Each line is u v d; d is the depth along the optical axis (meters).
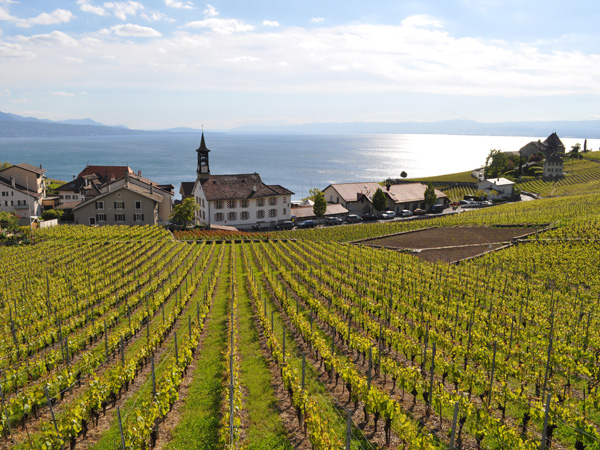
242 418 14.27
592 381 17.41
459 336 21.55
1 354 19.28
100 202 71.12
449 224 67.31
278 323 24.77
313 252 48.62
